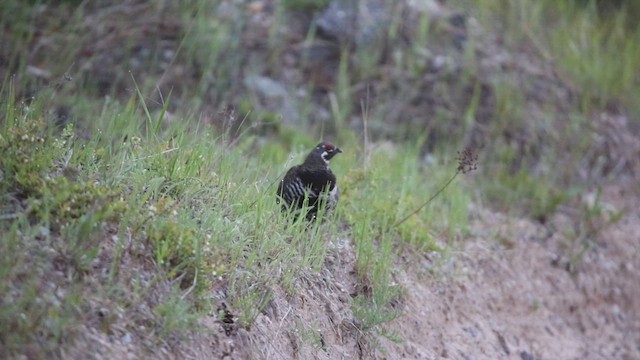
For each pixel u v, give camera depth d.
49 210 7.07
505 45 17.73
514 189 14.39
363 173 11.13
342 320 8.75
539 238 13.33
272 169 11.29
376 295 9.20
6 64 13.66
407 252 10.66
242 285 7.82
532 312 11.91
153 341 6.72
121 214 7.39
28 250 6.72
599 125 16.67
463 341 10.30
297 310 8.27
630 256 13.84
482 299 11.29
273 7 17.09
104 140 9.17
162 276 7.21
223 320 7.41
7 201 7.05
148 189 8.01
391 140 14.53
